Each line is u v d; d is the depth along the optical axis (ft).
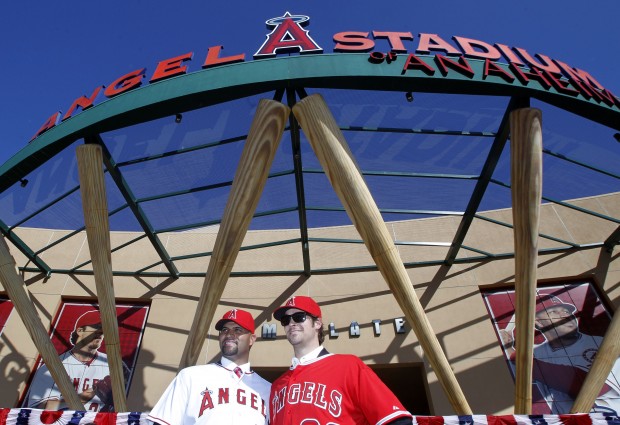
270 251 56.75
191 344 33.30
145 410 43.16
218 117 36.24
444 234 56.39
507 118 34.65
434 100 35.86
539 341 45.19
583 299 47.91
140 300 51.98
